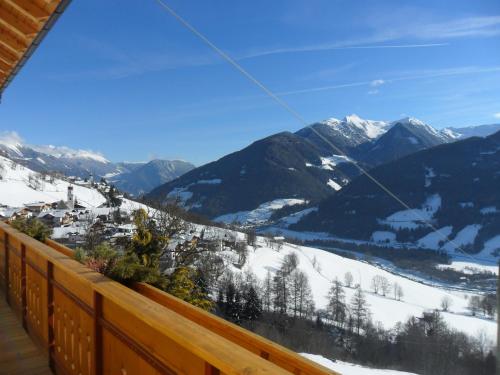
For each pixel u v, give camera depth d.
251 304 41.56
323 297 64.94
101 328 2.22
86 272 2.41
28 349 3.49
